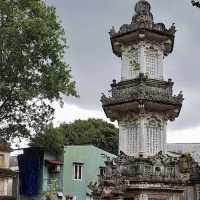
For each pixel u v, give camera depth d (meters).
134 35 46.31
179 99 45.72
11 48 33.69
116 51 49.53
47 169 59.78
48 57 34.62
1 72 34.09
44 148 37.12
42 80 34.59
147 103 44.00
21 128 35.75
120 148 46.66
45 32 33.50
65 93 35.19
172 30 46.91
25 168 36.22
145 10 47.09
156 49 47.16
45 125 37.16
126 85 45.94
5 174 57.66
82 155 65.31
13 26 33.34
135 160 43.22
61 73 34.94
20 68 34.19
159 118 46.16
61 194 61.44
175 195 43.81
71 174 63.78
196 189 56.62
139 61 46.25
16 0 34.38
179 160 46.41
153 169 43.09
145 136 44.88
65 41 35.44
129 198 43.09
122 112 47.12
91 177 65.31
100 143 86.62
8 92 34.06
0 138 35.69
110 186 42.97
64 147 62.81
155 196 42.75
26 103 35.34
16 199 57.84
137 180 42.38
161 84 45.66
